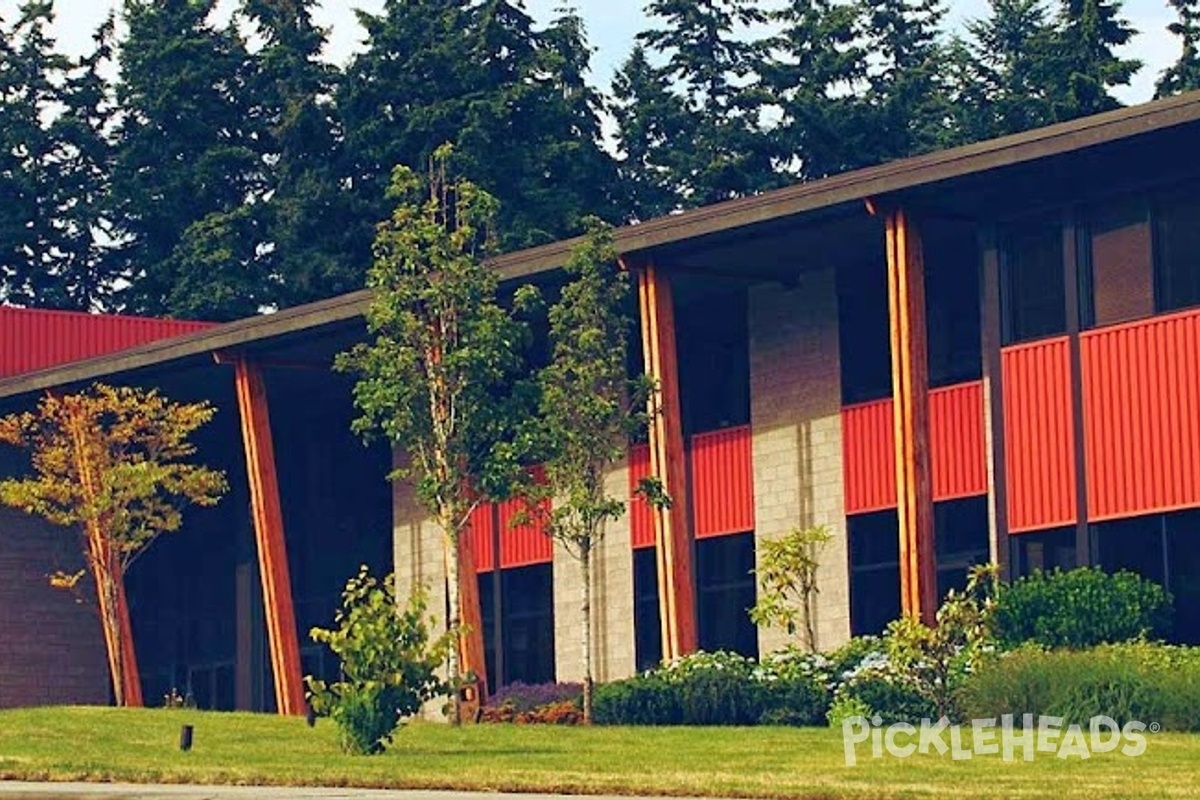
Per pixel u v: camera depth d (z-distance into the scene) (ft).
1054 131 122.01
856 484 151.94
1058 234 133.90
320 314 160.66
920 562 130.93
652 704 129.70
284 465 200.23
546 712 132.87
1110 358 130.31
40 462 175.32
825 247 146.00
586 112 264.93
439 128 252.83
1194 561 126.93
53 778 99.55
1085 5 249.96
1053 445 132.57
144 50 285.02
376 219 258.98
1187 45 257.34
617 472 166.50
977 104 274.57
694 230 139.23
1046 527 132.46
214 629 204.44
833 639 152.46
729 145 262.67
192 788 92.94
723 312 162.71
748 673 131.64
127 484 172.24
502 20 265.75
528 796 86.48
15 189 281.74
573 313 133.90
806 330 155.94
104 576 174.81
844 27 267.59
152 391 175.22
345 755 103.96
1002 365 135.44
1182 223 128.36
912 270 131.95
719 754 98.73
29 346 197.67
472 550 176.35
